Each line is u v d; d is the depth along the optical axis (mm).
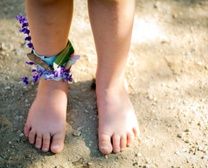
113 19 688
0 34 916
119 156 747
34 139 752
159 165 740
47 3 661
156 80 854
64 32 710
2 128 774
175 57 895
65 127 770
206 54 905
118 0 673
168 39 925
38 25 684
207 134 782
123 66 758
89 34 927
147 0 988
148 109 812
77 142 760
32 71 795
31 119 761
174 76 862
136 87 841
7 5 965
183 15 970
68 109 801
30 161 736
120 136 750
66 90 784
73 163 737
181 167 739
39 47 713
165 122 795
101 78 762
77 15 957
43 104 763
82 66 870
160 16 965
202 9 984
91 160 741
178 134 780
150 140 769
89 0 690
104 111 764
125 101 777
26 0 673
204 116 807
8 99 814
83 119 789
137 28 938
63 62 748
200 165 743
